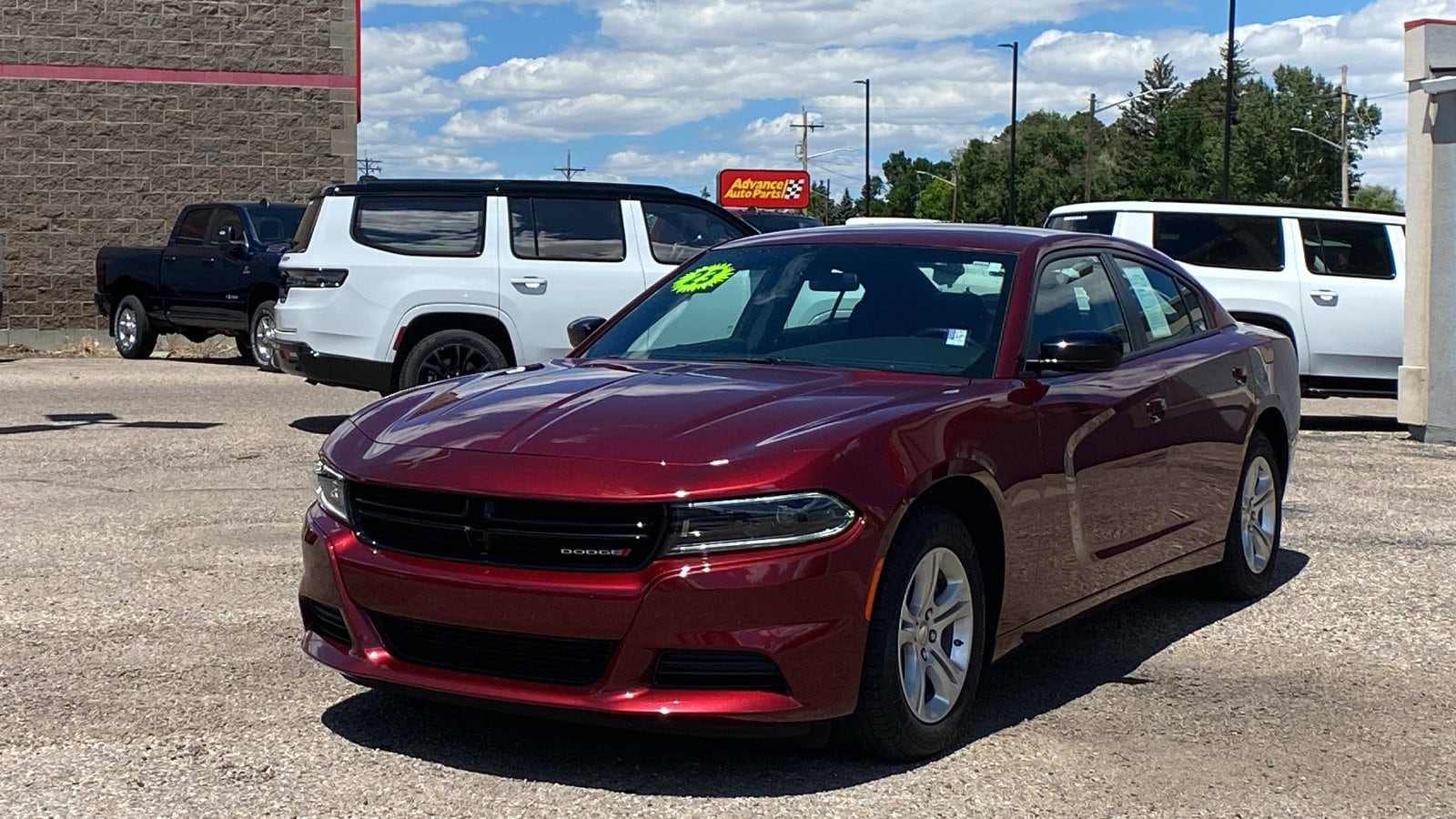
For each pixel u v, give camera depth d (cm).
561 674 409
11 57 2347
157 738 454
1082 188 12475
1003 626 475
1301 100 10719
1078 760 444
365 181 1178
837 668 405
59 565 696
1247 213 1384
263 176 2469
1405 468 1073
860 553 408
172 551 729
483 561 412
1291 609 650
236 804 399
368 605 430
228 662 537
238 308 1777
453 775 423
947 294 535
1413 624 621
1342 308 1366
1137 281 620
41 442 1130
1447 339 1217
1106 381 543
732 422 431
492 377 526
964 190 13075
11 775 420
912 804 404
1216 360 634
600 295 1199
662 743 452
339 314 1153
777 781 421
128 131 2406
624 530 400
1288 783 427
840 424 429
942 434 445
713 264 600
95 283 2383
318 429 1228
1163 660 564
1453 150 1205
